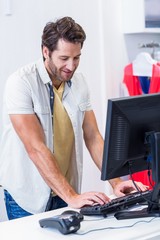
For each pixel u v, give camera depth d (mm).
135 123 1496
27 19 2844
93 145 2170
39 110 1963
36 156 1848
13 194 2088
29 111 1927
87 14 3133
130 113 1479
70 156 2160
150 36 3488
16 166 2059
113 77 3271
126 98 1479
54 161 1847
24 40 2846
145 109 1513
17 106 1908
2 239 1434
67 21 1863
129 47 3340
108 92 3258
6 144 2102
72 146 2148
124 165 1570
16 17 2791
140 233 1433
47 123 2008
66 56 1856
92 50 3189
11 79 1981
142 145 1551
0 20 2727
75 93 2113
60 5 2990
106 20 3172
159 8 3205
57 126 2072
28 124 1902
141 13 3088
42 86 1998
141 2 3074
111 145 1493
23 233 1484
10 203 2139
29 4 2842
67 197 1756
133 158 1561
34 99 1954
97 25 3193
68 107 2084
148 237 1422
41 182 2033
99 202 1694
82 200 1710
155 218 1574
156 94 1557
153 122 1539
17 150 2047
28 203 2066
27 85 1940
